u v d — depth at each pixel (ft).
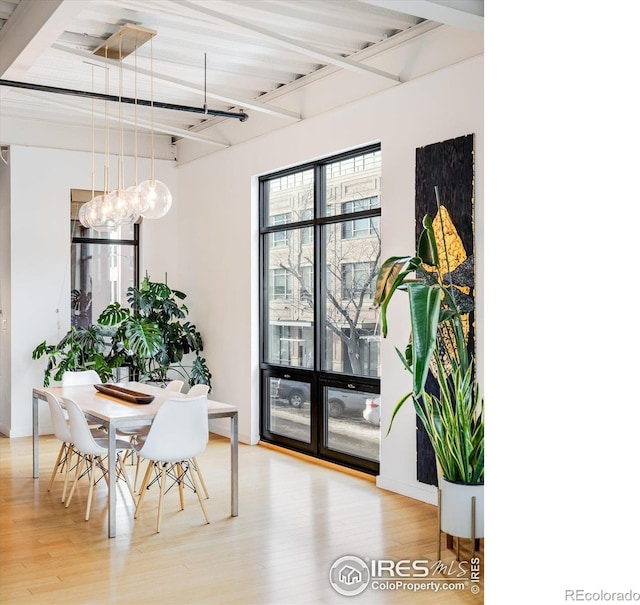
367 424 19.69
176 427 14.60
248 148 24.12
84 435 15.39
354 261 20.13
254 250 24.14
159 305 26.35
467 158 15.58
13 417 25.32
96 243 27.48
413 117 17.19
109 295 27.76
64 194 26.35
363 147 19.33
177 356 26.22
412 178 17.22
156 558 12.94
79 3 12.72
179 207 28.73
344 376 20.30
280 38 15.42
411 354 13.42
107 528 14.75
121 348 26.05
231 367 25.30
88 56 17.15
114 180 27.40
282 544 13.74
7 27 16.29
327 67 20.07
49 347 24.67
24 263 25.58
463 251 15.67
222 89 22.53
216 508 16.25
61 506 16.40
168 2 13.83
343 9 16.08
